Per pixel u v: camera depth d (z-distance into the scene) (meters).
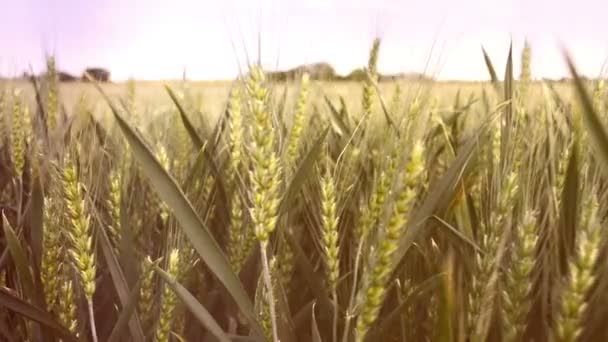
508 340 0.38
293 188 0.47
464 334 0.40
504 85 0.51
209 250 0.43
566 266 0.40
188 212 0.43
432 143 0.61
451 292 0.39
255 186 0.42
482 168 0.51
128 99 0.77
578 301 0.33
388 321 0.45
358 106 0.70
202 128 0.71
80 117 0.66
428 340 0.45
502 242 0.40
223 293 0.54
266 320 0.44
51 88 0.71
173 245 0.52
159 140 0.65
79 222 0.47
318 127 0.73
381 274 0.38
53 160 0.53
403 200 0.37
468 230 0.47
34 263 0.54
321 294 0.51
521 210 0.43
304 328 0.54
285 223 0.51
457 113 0.63
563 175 0.45
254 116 0.42
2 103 0.81
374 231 0.44
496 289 0.42
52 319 0.46
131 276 0.53
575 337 0.33
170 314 0.47
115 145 0.66
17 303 0.46
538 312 0.44
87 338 0.56
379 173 0.48
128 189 0.64
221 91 0.63
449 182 0.43
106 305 0.57
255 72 0.43
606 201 0.39
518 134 0.46
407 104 0.49
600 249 0.35
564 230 0.40
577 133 0.44
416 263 0.51
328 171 0.48
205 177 0.58
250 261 0.54
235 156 0.54
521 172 0.44
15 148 0.67
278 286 0.46
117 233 0.55
